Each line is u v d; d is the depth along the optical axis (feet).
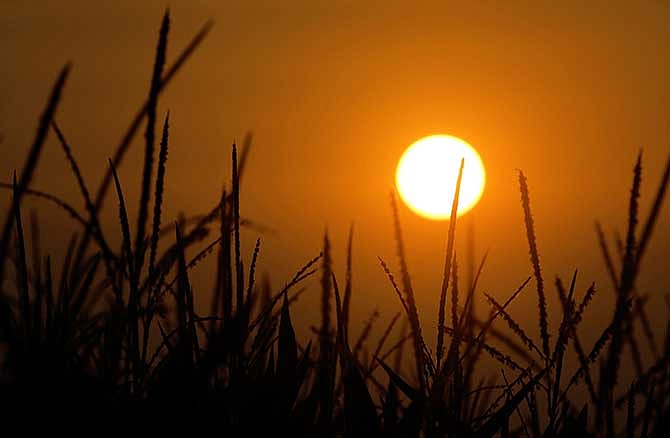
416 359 14.28
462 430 14.35
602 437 13.97
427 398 14.34
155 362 14.34
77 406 13.46
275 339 15.01
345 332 14.42
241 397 14.38
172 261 14.02
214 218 14.07
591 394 14.01
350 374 14.66
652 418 14.05
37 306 13.80
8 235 13.08
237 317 13.84
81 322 13.98
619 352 13.92
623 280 13.89
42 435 13.32
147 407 13.74
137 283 13.82
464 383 14.43
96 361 13.87
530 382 14.40
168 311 14.10
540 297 14.40
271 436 14.48
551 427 14.34
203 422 13.93
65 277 13.89
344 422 14.66
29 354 13.39
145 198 13.79
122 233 13.83
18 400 13.26
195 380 13.83
